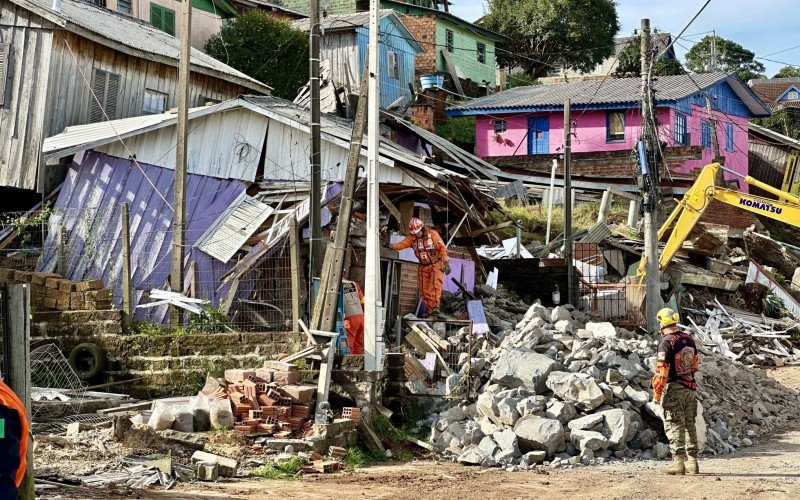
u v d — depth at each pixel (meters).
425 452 14.37
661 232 32.19
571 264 27.19
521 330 18.70
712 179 30.66
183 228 18.86
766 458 14.50
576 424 14.33
